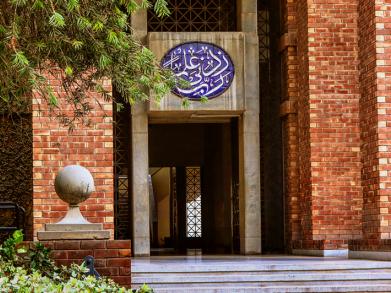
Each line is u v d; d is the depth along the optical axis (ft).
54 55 39.27
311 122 67.82
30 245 37.35
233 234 76.48
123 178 72.90
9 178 62.18
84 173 40.19
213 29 74.02
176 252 81.35
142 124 70.44
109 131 59.98
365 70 61.46
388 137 58.85
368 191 60.70
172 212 111.75
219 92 69.87
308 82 68.18
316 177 67.67
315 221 67.56
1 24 37.70
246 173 71.31
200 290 45.11
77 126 59.82
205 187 103.50
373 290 46.24
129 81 40.14
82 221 39.93
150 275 47.78
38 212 59.41
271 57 75.66
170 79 41.39
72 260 38.81
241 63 70.18
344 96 68.23
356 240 60.95
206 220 103.14
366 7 61.11
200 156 104.01
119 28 39.45
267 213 75.46
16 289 28.53
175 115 71.56
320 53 68.03
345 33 68.28
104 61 37.17
